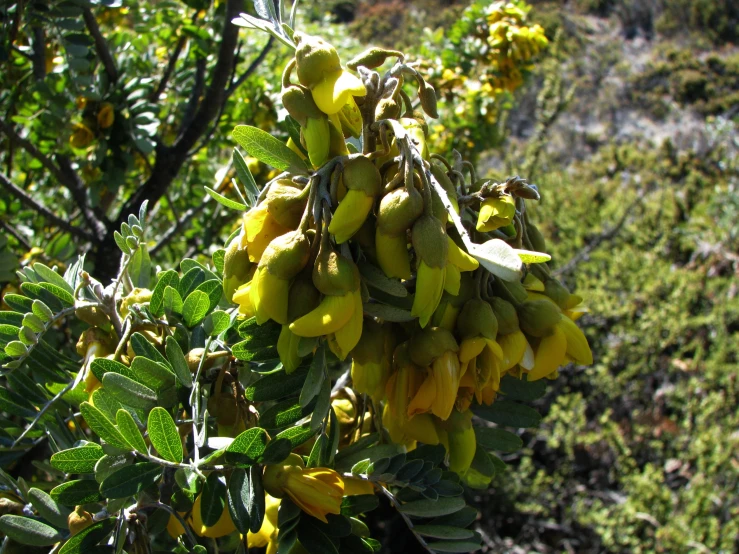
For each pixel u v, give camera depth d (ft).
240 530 0.75
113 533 0.82
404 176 0.74
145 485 0.76
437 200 0.75
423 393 0.80
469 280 0.82
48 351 0.99
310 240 0.77
